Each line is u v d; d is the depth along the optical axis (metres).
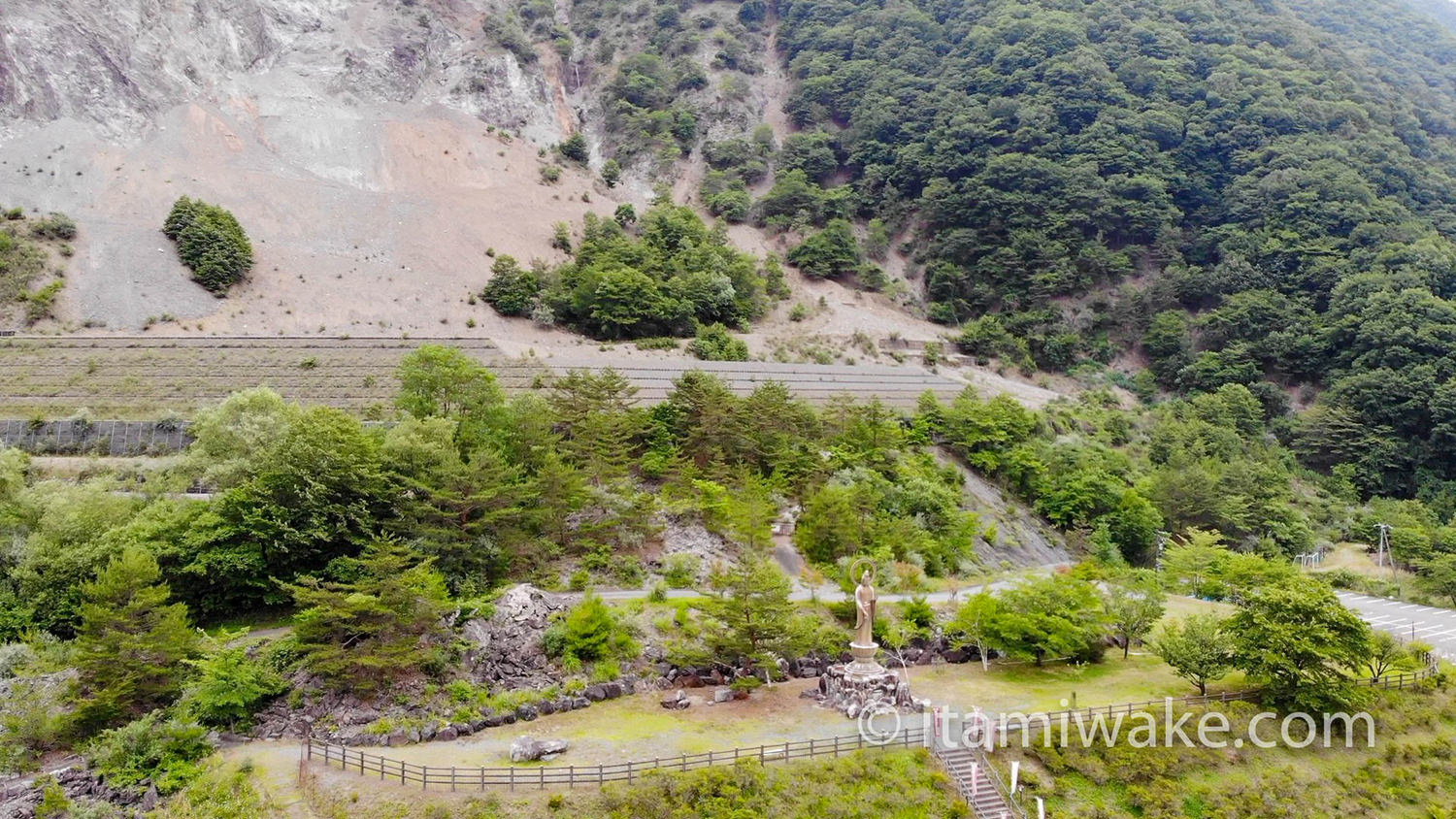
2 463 59.09
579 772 39.06
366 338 95.12
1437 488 105.56
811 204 162.62
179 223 111.12
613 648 51.09
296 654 47.56
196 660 46.12
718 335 114.06
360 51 169.75
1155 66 164.88
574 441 71.06
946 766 42.34
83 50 136.25
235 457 60.25
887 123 174.75
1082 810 41.44
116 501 57.47
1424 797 45.84
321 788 38.31
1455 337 112.62
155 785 39.47
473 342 96.94
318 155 148.25
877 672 48.91
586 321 114.06
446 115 166.38
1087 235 148.38
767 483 73.69
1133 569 80.25
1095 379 131.12
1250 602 53.09
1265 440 115.31
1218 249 140.75
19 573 51.66
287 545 53.50
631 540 62.94
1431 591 78.69
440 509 56.56
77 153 125.81
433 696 45.81
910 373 112.25
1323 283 129.25
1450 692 54.09
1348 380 115.38
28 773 41.06
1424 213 140.62
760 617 49.03
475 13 197.00
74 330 94.81
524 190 152.25
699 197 170.75
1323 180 139.25
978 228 151.62
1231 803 43.25
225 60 155.25
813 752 42.09
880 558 66.06
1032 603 56.66
